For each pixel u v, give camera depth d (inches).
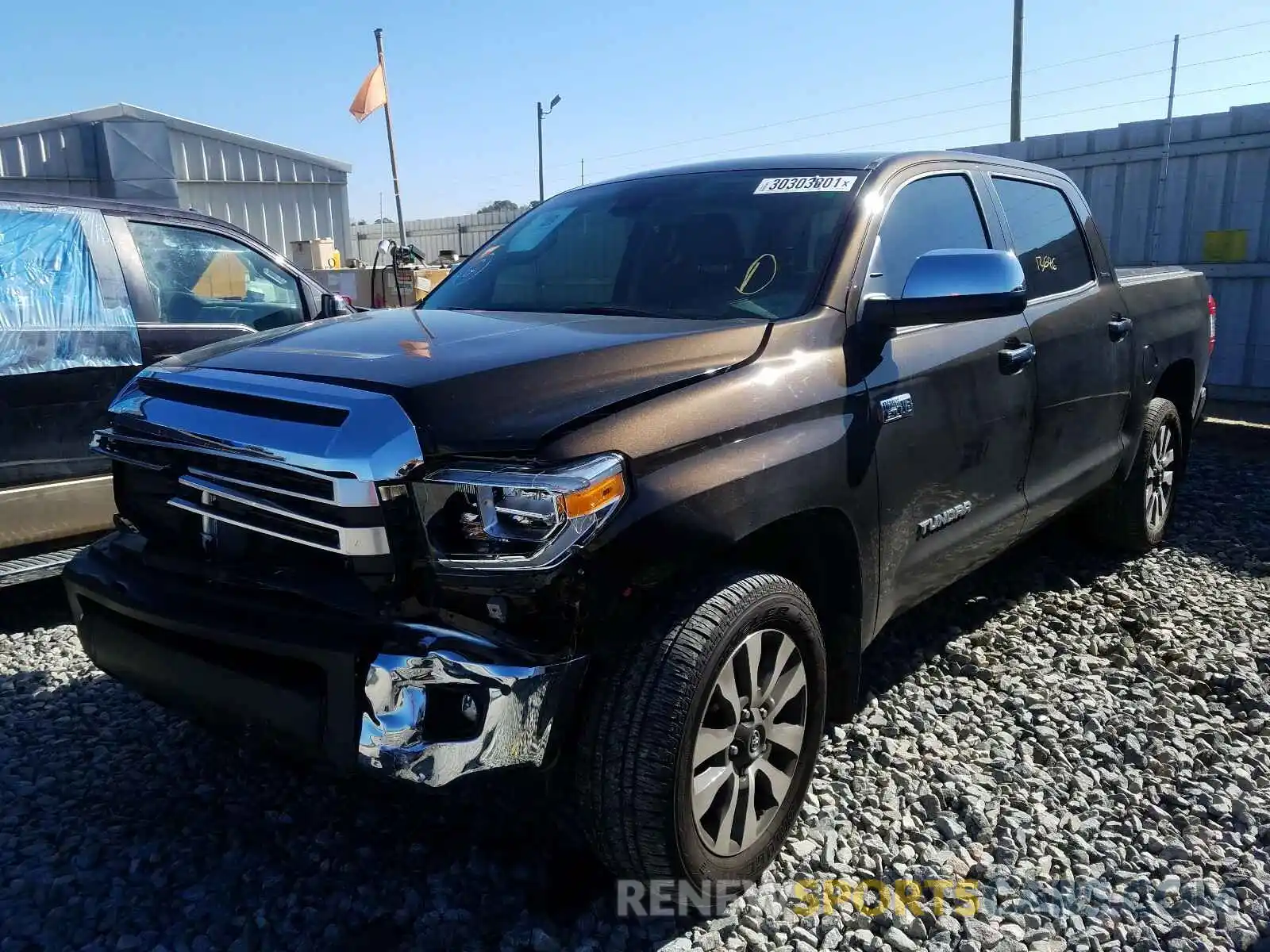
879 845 109.7
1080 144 361.7
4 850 109.8
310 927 97.2
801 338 111.7
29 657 163.3
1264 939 96.7
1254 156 322.7
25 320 168.9
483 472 85.0
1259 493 261.6
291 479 90.0
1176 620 174.2
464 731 84.7
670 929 97.0
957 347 132.3
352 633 87.5
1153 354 193.2
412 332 111.3
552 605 85.7
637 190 150.2
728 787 98.3
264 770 126.5
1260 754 130.7
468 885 103.5
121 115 701.3
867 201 129.0
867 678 151.2
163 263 192.5
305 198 834.2
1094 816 116.8
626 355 99.4
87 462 177.9
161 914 99.5
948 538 133.7
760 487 98.3
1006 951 94.7
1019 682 150.3
